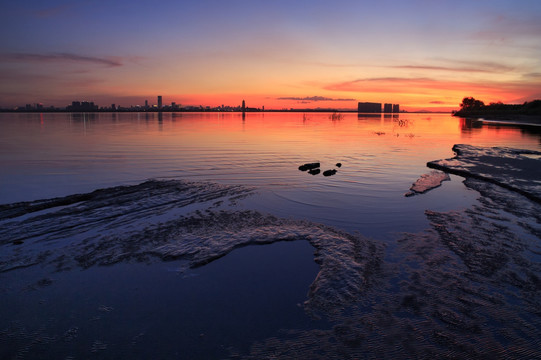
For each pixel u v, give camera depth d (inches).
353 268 168.2
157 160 490.6
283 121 2108.8
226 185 339.0
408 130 1275.8
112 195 297.6
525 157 528.4
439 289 150.0
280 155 544.7
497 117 2588.6
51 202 271.1
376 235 212.5
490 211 261.1
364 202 285.0
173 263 175.5
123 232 213.5
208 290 151.7
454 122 2082.9
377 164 470.0
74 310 136.2
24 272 163.8
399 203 282.0
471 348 114.9
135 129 1202.0
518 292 148.2
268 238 206.7
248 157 521.3
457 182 364.8
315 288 151.7
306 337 120.6
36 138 822.5
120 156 526.3
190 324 128.5
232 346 116.3
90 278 159.9
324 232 216.7
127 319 131.0
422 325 126.6
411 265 172.2
